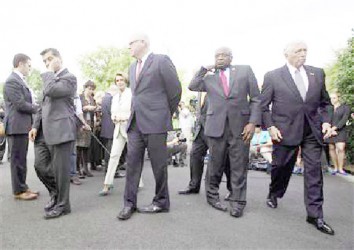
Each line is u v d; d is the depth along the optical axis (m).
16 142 4.18
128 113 4.54
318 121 3.53
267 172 6.66
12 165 4.20
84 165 5.98
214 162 3.96
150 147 3.64
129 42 3.65
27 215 3.59
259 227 3.26
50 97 3.48
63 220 3.42
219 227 3.25
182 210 3.83
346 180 5.99
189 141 10.06
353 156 7.52
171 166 7.64
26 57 4.27
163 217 3.55
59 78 3.50
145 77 3.61
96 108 6.54
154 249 2.71
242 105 3.76
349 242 2.91
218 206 3.86
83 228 3.18
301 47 3.50
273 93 3.72
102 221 3.39
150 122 3.60
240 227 3.25
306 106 3.50
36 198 4.32
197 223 3.36
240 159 3.71
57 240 2.88
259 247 2.77
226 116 3.78
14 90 4.06
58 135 3.46
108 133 5.74
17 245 2.77
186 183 5.52
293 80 3.60
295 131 3.53
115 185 5.25
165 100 3.70
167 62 3.62
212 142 3.94
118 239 2.91
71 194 4.59
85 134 5.78
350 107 7.36
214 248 2.74
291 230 3.19
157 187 3.74
